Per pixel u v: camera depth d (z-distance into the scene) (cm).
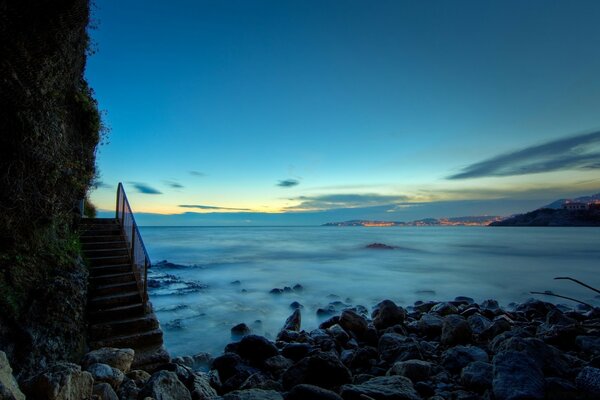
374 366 809
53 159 764
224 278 2723
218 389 708
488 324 1099
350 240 8725
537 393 514
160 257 4369
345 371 665
